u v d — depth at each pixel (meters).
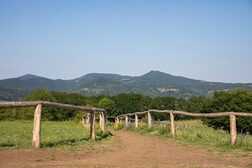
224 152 11.22
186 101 86.12
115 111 85.69
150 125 22.02
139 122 28.30
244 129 37.06
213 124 36.34
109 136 18.48
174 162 9.09
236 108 59.34
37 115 11.03
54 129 21.14
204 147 12.61
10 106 9.95
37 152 10.16
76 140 14.20
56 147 11.54
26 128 21.88
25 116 42.84
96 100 88.12
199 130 17.16
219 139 13.62
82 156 10.14
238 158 9.87
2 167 7.69
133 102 91.00
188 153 11.17
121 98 91.75
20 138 13.47
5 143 11.48
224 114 12.83
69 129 21.72
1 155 9.25
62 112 46.75
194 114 15.12
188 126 19.17
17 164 8.16
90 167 8.09
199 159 9.71
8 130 18.97
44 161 8.81
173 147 13.02
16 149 10.41
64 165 8.28
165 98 89.50
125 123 30.27
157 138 17.12
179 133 16.83
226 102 61.12
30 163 8.39
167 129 18.34
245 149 11.63
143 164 8.70
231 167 8.22
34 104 10.95
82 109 14.35
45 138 14.09
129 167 8.18
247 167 8.23
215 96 63.94
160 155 10.69
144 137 18.09
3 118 42.94
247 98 59.78
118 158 9.92
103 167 8.14
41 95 55.56
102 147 12.73
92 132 15.40
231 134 12.39
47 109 45.38
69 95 79.06
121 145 13.84
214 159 9.70
